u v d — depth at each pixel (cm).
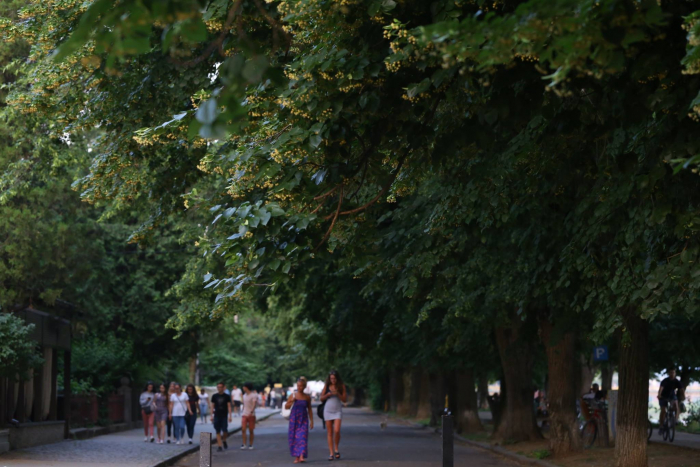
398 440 3025
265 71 453
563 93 550
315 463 2012
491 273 1636
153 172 1773
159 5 418
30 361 2033
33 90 1461
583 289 1309
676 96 759
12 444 2256
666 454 2083
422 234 1617
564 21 507
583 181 1290
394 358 3706
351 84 823
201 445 1023
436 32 533
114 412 3606
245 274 916
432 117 933
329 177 900
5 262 2242
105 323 3394
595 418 2359
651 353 3234
